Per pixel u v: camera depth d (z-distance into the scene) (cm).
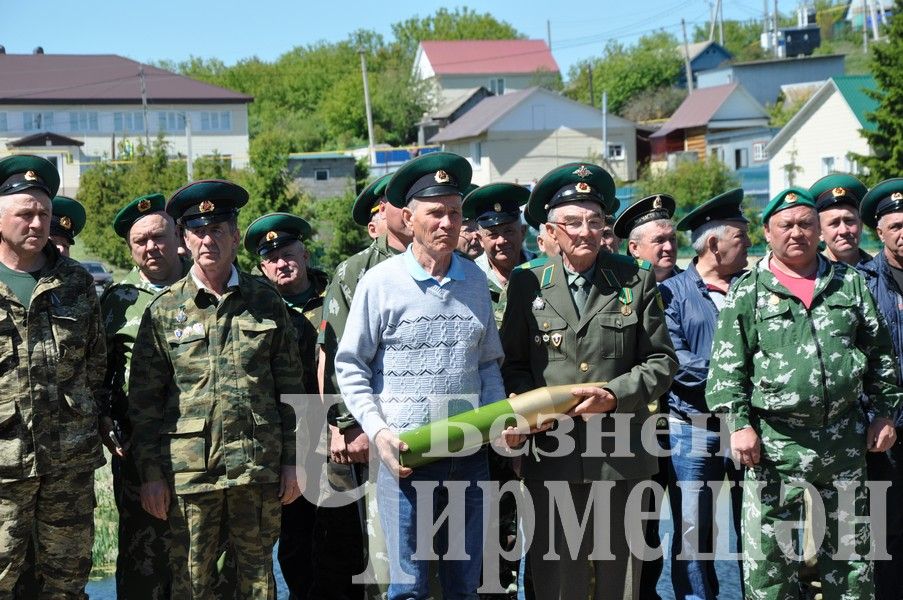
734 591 687
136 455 509
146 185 3350
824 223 645
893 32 2628
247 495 514
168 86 6425
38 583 521
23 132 6175
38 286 491
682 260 2595
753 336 541
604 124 4669
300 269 673
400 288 488
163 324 514
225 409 507
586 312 513
